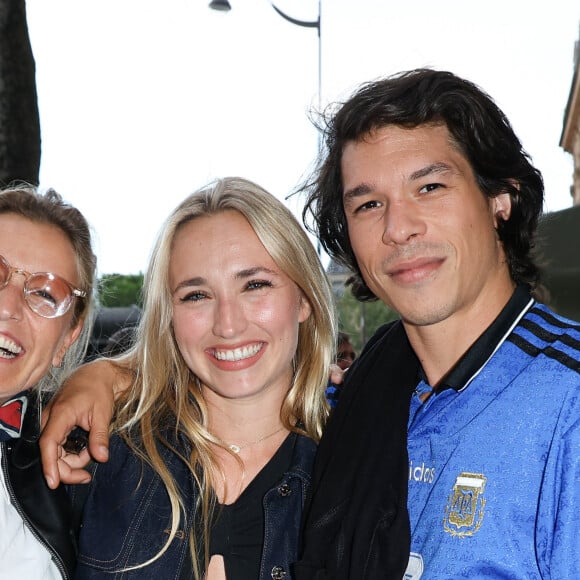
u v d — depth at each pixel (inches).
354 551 79.4
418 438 80.9
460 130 82.3
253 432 98.8
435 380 84.9
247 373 95.0
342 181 87.8
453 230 80.2
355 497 82.5
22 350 84.1
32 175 211.0
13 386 84.0
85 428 90.4
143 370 100.3
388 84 84.7
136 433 98.3
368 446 85.1
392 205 81.3
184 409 99.0
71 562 88.9
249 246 94.9
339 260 98.4
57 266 87.0
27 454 87.4
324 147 96.1
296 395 100.8
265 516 93.4
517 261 86.2
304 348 102.0
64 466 85.7
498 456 72.9
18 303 83.4
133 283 599.2
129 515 92.7
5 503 85.0
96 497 93.7
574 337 75.4
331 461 87.8
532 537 70.2
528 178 85.6
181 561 91.7
